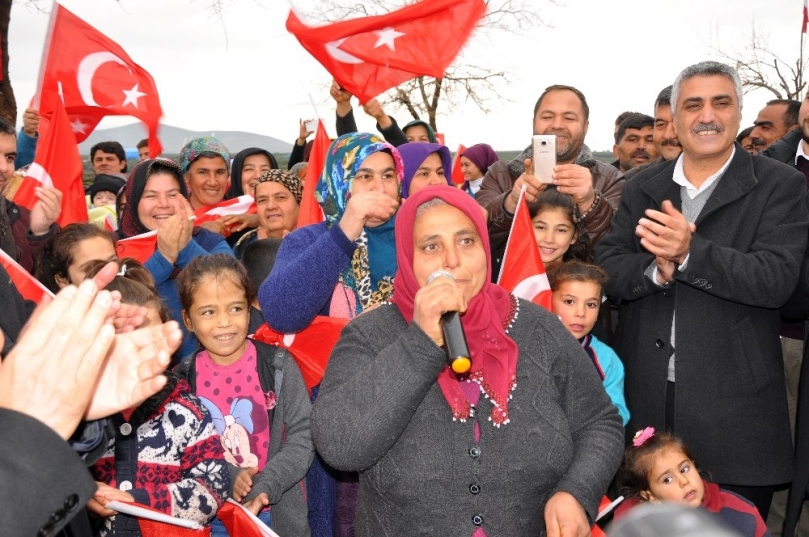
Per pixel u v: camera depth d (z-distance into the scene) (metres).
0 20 8.09
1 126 4.40
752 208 3.53
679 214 3.28
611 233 3.94
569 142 4.85
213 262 3.26
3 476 1.05
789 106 6.94
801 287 3.60
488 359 2.24
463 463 2.15
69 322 1.13
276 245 4.20
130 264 3.51
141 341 1.36
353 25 4.65
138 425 2.72
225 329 3.20
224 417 3.20
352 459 2.04
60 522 1.09
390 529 2.19
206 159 5.87
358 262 3.35
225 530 3.05
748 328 3.51
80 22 5.25
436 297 2.00
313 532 3.24
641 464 3.44
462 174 9.03
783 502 4.76
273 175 5.16
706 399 3.49
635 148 7.40
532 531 2.20
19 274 3.04
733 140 3.59
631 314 3.81
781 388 3.59
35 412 1.11
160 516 2.39
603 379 3.70
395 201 3.17
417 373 2.01
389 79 4.75
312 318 3.15
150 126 5.41
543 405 2.22
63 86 5.21
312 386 3.35
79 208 4.78
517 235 3.56
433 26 4.66
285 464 3.05
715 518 0.70
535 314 2.38
